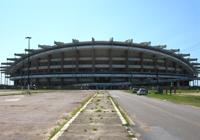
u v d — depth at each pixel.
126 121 21.72
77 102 48.06
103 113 28.36
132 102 51.53
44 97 66.56
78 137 14.65
